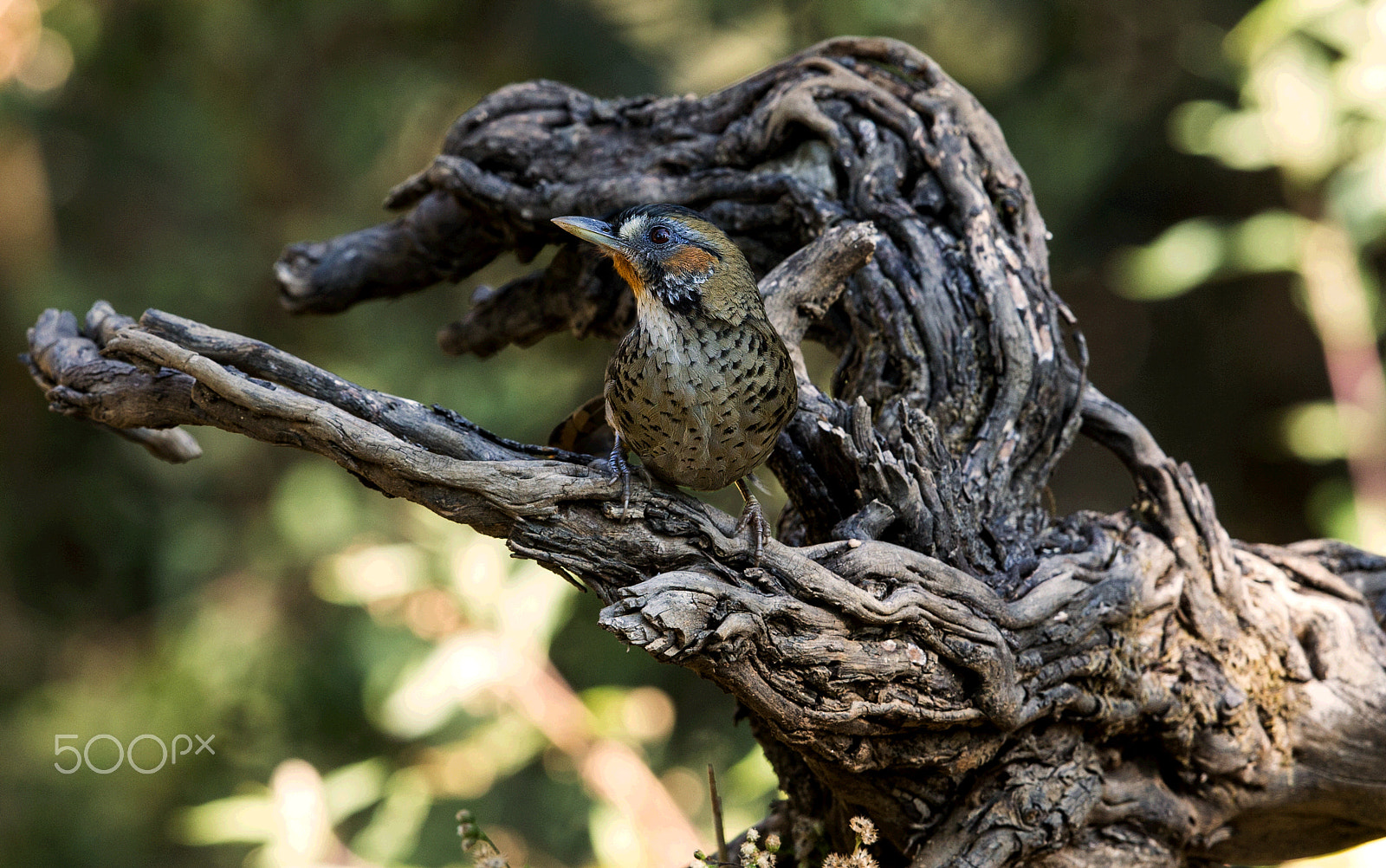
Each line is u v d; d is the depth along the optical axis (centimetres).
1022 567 537
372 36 1490
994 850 519
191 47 1492
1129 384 1648
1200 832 581
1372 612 642
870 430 519
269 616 1391
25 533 1553
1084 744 541
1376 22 968
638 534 463
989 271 577
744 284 492
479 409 1284
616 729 880
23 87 1486
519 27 1452
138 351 451
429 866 1171
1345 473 1528
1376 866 864
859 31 1362
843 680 474
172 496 1505
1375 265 1275
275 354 464
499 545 938
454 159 695
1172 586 554
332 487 1350
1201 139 1135
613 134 702
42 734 1430
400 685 1008
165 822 1363
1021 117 1444
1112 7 1468
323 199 1505
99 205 1595
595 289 705
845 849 578
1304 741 585
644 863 809
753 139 650
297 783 789
